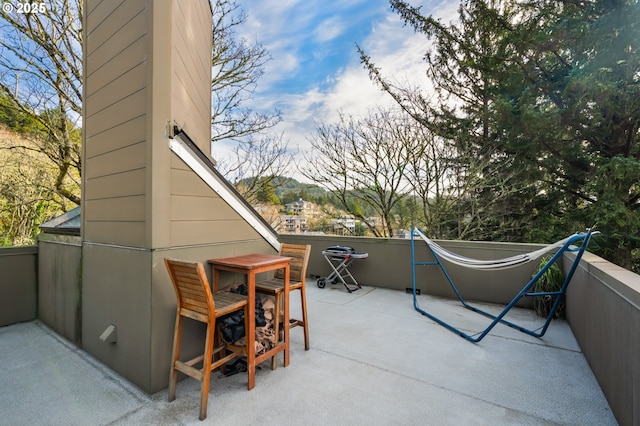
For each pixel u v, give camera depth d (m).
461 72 7.59
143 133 2.13
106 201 2.49
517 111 6.09
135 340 2.17
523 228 6.86
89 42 2.71
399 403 1.99
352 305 4.29
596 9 5.42
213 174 2.55
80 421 1.79
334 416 1.84
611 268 2.22
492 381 2.28
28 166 6.61
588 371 2.44
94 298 2.61
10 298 3.43
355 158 7.58
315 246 6.05
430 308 4.14
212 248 2.53
